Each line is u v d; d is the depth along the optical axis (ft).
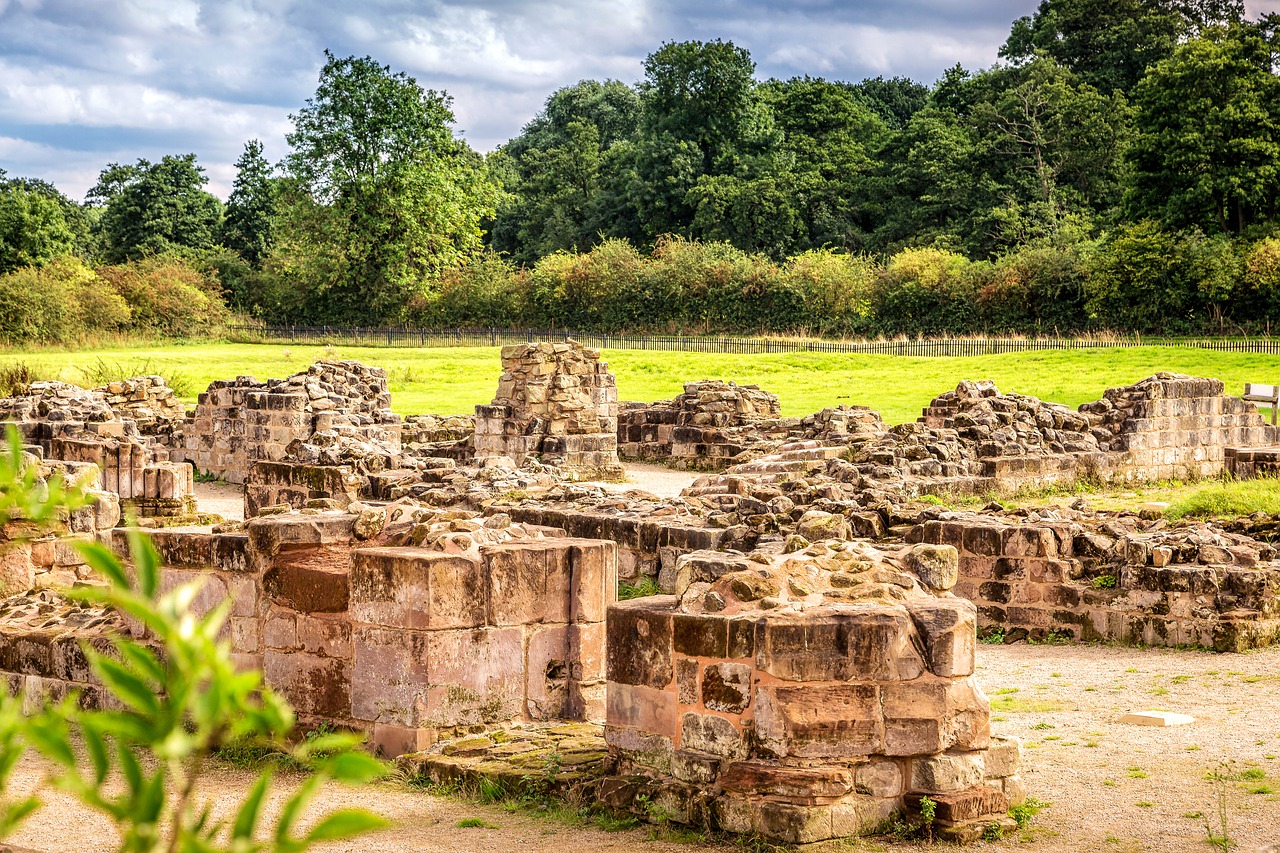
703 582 25.94
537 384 107.04
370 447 82.69
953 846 23.25
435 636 29.91
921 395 147.54
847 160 321.32
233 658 33.60
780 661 23.84
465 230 278.87
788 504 58.75
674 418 119.96
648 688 25.63
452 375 176.65
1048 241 248.93
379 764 7.94
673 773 25.09
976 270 231.91
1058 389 146.51
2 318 212.02
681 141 316.60
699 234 306.14
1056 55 333.42
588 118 425.69
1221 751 29.17
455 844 23.85
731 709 24.32
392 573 30.27
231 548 33.65
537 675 31.68
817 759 23.79
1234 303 211.20
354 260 269.44
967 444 90.89
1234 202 227.81
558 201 343.67
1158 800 25.64
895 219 294.46
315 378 109.50
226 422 104.27
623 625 26.00
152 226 322.75
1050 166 282.56
